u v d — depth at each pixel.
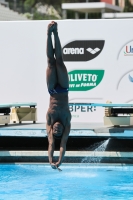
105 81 55.12
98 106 51.06
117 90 55.00
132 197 35.72
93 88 55.25
